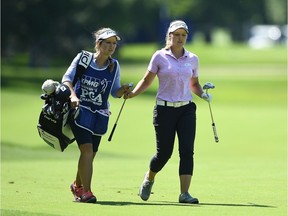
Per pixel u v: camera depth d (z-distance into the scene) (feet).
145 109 333.83
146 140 245.65
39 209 83.66
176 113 93.61
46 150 196.85
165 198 96.22
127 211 82.99
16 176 120.78
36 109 325.01
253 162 156.87
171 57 93.50
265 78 565.94
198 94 97.55
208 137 254.88
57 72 599.98
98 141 93.76
